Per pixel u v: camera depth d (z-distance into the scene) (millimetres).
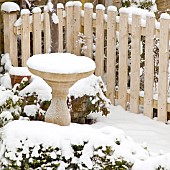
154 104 6332
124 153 3762
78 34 6906
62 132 3762
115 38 6527
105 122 6172
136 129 6027
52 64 3805
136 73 6383
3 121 4207
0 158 3740
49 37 6781
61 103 3920
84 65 3814
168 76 6590
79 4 6828
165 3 9727
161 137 5844
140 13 6207
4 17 6488
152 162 3721
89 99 5859
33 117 5277
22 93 5469
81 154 3711
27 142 3711
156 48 6504
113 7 6469
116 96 6711
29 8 7027
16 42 6574
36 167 3689
